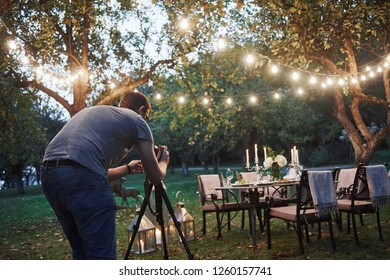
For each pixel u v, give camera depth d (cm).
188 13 751
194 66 1317
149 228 577
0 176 4209
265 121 2089
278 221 828
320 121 2983
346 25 958
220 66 1402
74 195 209
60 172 210
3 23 886
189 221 652
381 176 568
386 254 480
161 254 562
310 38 1005
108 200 214
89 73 1137
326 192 516
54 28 1016
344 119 1339
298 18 920
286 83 2081
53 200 218
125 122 232
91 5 1019
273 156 725
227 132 2189
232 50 1337
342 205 579
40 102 1317
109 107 237
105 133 225
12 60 1076
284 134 2320
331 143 3638
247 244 605
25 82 1127
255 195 662
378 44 1306
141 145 235
